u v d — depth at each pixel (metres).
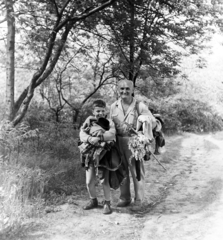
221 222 4.25
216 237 3.82
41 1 8.09
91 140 4.56
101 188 5.89
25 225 4.10
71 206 4.88
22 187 4.85
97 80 13.59
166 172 7.43
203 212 4.72
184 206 5.09
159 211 4.90
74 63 12.85
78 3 7.71
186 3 9.58
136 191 5.02
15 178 4.89
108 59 12.02
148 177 6.94
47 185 5.30
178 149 10.34
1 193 4.30
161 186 6.30
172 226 4.27
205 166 7.98
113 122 4.79
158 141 5.20
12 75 7.43
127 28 9.82
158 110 14.16
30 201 4.81
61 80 12.48
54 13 8.41
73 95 12.83
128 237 3.97
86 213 4.68
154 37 10.48
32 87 7.51
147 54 10.16
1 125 6.34
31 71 13.03
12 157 6.11
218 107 16.02
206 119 14.69
